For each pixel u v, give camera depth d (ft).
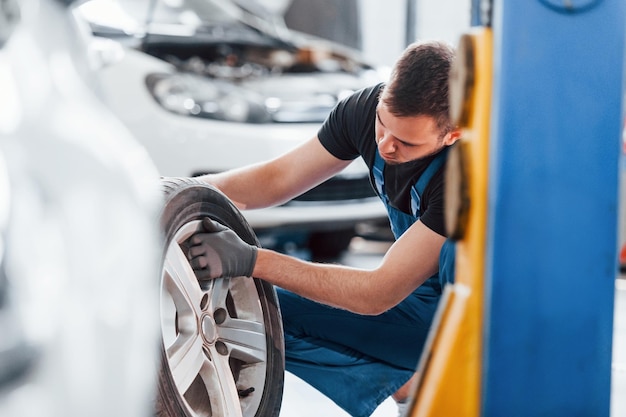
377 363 8.91
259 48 19.58
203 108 15.46
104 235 4.23
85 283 4.12
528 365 6.11
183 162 15.19
